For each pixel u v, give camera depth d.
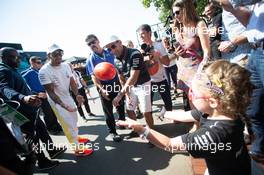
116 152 4.33
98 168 3.88
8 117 2.66
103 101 4.65
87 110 7.61
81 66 17.70
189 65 3.19
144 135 1.41
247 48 2.75
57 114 4.04
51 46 3.91
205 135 1.29
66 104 4.04
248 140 2.52
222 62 1.33
